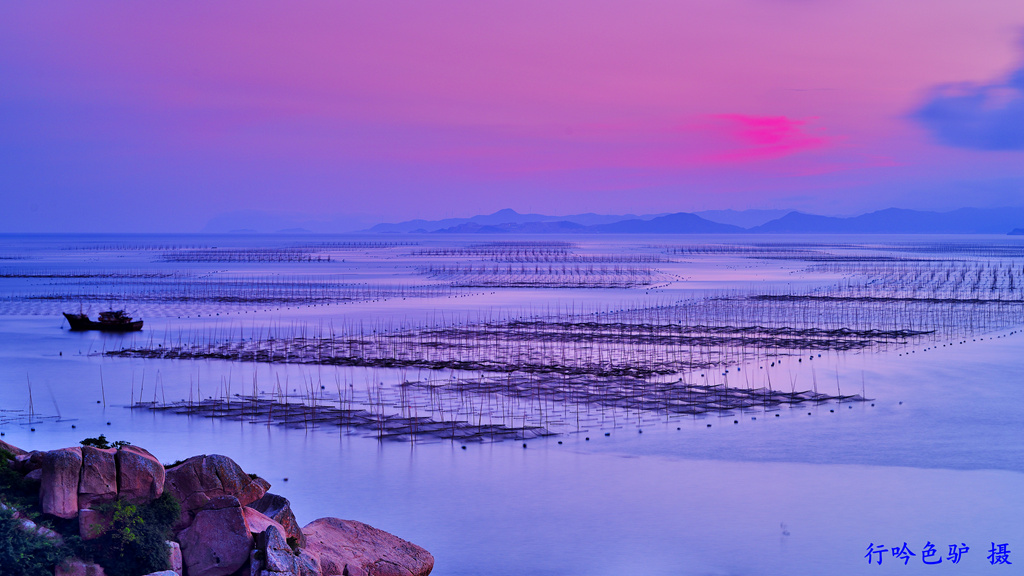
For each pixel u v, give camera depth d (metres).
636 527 39.47
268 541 28.36
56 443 53.12
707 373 78.81
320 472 47.69
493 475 47.25
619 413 62.28
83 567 26.28
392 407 64.19
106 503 27.98
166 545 27.66
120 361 85.75
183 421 59.56
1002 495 43.97
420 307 141.00
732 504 42.84
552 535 38.62
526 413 62.12
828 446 53.41
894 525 40.03
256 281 198.25
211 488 29.78
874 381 74.69
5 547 25.08
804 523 40.12
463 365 81.88
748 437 55.66
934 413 62.22
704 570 35.03
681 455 51.50
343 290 173.25
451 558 35.72
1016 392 69.62
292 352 90.75
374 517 40.72
